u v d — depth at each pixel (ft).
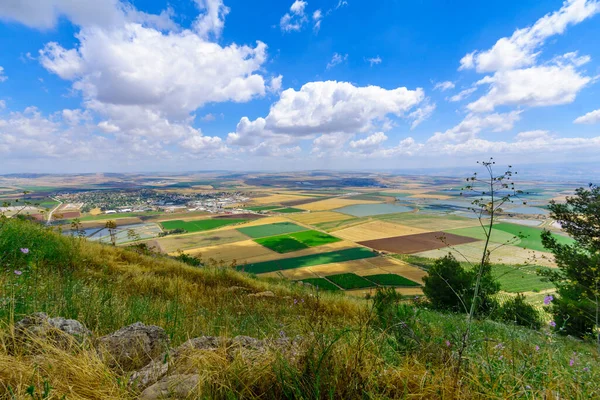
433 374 5.28
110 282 18.10
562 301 23.79
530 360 6.69
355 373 4.77
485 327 9.80
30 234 21.18
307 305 18.34
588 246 33.37
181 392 4.39
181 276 29.96
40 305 7.95
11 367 4.14
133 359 6.08
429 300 40.75
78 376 4.31
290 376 4.63
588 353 9.96
